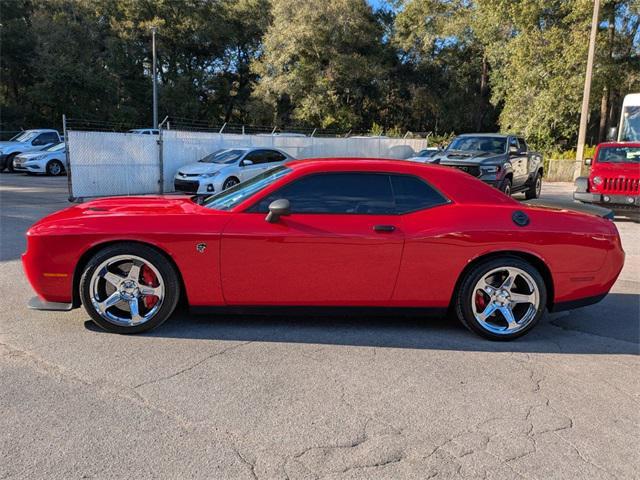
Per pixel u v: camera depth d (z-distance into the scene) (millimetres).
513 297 4527
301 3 35781
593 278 4586
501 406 3369
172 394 3387
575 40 24656
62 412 3127
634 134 14766
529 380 3773
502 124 31766
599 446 2945
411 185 4543
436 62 42594
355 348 4262
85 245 4223
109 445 2809
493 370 3928
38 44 35281
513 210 4555
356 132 39719
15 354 3936
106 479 2535
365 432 3008
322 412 3219
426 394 3498
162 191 15305
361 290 4387
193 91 41938
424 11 40062
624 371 3990
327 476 2604
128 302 4332
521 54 27000
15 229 8930
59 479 2525
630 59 28594
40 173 20625
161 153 15133
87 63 36594
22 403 3219
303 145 20391
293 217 4332
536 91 28078
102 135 13703
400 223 4379
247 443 2867
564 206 5070
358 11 37438
